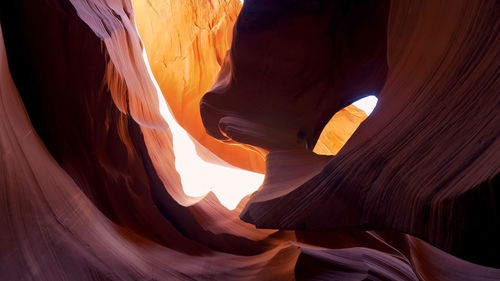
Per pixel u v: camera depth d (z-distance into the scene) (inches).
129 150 168.1
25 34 127.4
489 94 52.7
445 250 48.3
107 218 138.7
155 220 168.2
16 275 76.0
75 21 136.6
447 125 60.6
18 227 83.7
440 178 54.7
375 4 173.2
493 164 43.2
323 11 181.2
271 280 155.6
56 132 133.7
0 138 90.7
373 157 77.1
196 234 181.5
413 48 89.9
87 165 141.7
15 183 89.6
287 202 97.5
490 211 42.3
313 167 130.7
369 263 144.3
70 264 94.6
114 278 105.7
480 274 177.2
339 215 77.9
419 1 91.9
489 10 58.8
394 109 84.2
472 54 60.8
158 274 129.5
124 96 172.7
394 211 62.7
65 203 110.3
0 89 102.6
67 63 137.0
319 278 134.0
